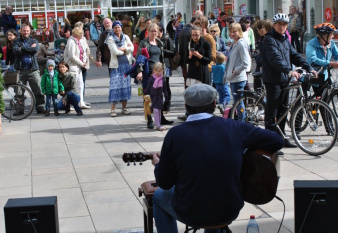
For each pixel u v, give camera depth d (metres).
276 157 4.25
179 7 44.25
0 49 15.92
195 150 4.11
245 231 5.74
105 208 6.57
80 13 46.78
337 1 24.80
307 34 26.41
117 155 8.98
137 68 11.24
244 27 15.30
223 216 4.12
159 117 10.76
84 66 13.35
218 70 11.62
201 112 4.28
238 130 4.20
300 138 9.12
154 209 4.62
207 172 4.07
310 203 4.64
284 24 8.57
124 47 12.23
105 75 20.69
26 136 10.73
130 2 41.94
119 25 12.17
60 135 10.70
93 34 26.66
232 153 4.11
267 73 8.74
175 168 4.23
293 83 8.76
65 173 8.08
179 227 5.88
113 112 12.40
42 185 7.55
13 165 8.64
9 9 26.27
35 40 13.05
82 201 6.84
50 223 4.59
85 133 10.78
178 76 19.31
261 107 9.77
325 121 8.89
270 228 5.78
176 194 4.27
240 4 33.66
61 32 37.50
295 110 8.71
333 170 7.75
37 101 13.15
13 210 4.55
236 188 4.14
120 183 7.50
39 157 9.08
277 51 8.53
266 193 4.22
